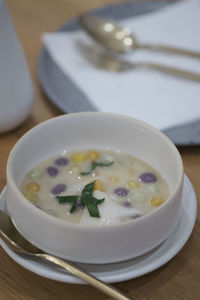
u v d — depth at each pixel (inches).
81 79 27.7
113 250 17.0
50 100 26.4
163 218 17.3
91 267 17.7
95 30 31.3
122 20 32.6
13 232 18.5
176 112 25.6
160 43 30.9
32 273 18.9
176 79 27.9
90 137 21.3
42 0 34.4
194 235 20.2
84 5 34.1
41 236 17.3
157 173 20.4
